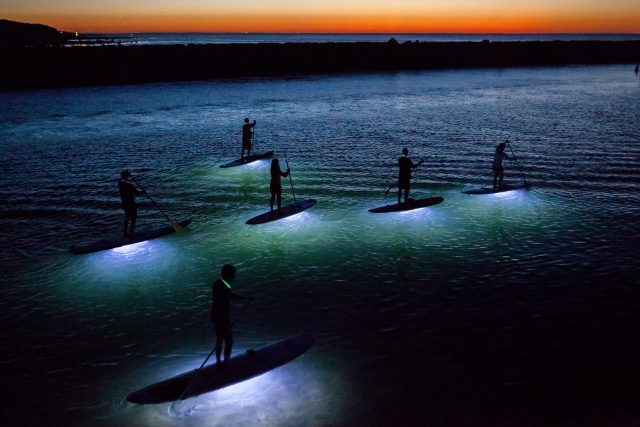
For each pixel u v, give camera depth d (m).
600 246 11.88
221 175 19.28
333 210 15.01
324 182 18.11
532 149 22.73
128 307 9.52
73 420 6.59
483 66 77.12
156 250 12.17
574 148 22.73
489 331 8.48
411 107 38.00
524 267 10.88
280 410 6.69
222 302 7.15
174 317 9.16
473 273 10.66
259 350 7.88
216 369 7.37
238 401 6.85
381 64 72.31
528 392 6.99
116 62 55.19
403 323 8.80
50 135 27.83
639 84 52.22
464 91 48.09
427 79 59.72
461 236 12.74
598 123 29.41
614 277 10.30
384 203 15.59
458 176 18.61
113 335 8.59
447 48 76.12
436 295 9.77
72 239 12.95
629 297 9.49
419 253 11.77
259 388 7.10
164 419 6.56
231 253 11.97
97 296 9.94
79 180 18.59
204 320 9.05
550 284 10.09
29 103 40.44
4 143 25.64
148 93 46.88
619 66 77.25
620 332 8.37
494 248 11.95
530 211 14.48
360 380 7.28
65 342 8.40
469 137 26.09
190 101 41.81
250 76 62.41
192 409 6.71
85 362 7.86
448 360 7.73
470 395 6.95
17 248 12.33
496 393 6.98
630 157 20.81
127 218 12.57
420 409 6.68
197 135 27.86
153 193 17.03
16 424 6.53
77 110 36.97
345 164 20.72
